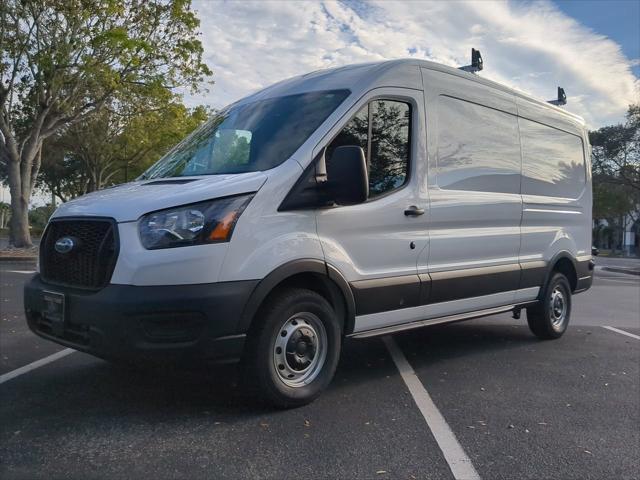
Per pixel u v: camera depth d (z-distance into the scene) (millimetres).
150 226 3785
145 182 4645
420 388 5016
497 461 3586
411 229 5074
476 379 5406
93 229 4004
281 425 4012
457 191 5570
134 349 3684
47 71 19203
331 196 4266
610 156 40656
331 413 4301
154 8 20594
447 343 7039
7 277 12711
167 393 4609
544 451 3762
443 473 3391
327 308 4430
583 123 8219
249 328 4035
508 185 6320
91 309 3793
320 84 4973
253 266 3936
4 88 19703
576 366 6039
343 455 3578
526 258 6652
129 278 3723
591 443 3920
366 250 4688
